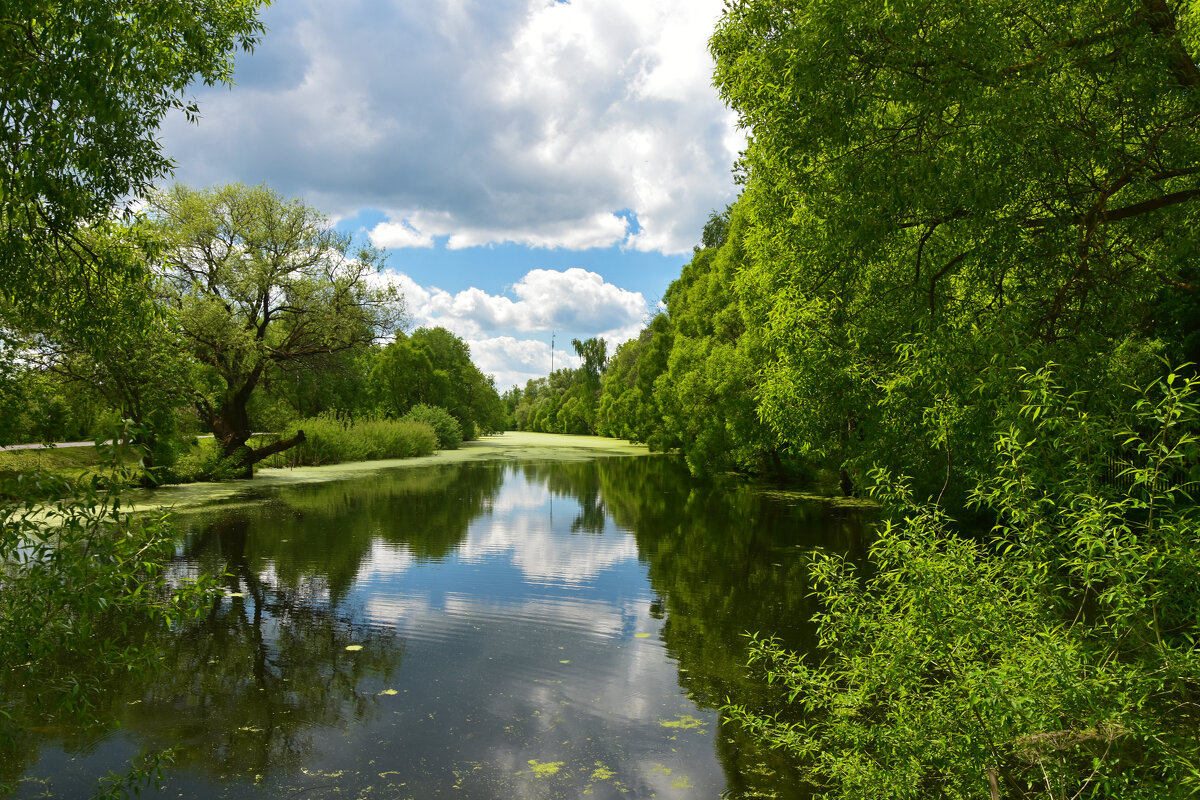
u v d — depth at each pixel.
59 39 4.39
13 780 4.69
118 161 5.54
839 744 4.37
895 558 3.43
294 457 29.83
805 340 7.45
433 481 25.58
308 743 5.37
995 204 5.15
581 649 7.54
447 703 6.14
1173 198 4.94
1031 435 3.45
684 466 34.19
